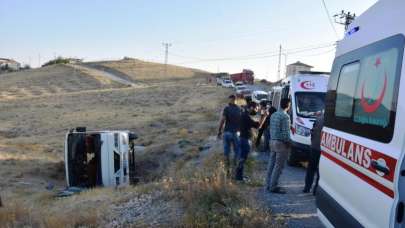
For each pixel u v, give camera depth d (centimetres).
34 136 4119
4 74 12425
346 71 463
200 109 5056
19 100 7612
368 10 424
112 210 764
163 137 3009
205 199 675
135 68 13675
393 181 311
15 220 753
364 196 367
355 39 448
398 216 310
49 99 7550
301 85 1262
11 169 2144
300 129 1139
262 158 1280
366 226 362
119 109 6050
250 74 8338
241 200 685
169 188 811
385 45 365
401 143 309
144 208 735
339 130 457
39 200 1209
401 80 323
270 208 707
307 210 703
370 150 358
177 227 607
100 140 1727
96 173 1730
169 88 8219
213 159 1231
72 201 1001
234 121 984
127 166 1773
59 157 2742
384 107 347
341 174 435
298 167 1182
